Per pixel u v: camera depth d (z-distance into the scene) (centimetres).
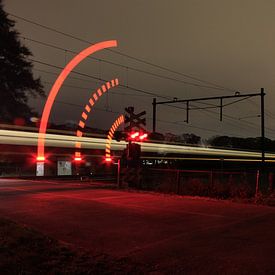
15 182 2519
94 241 881
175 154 4703
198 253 782
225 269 682
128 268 681
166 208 1366
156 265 702
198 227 1038
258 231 991
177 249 812
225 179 2000
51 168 4194
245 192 1700
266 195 1612
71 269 661
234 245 848
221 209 1348
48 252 755
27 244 809
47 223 1085
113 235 941
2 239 839
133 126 2198
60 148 4231
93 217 1184
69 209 1334
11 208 1351
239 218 1175
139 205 1434
